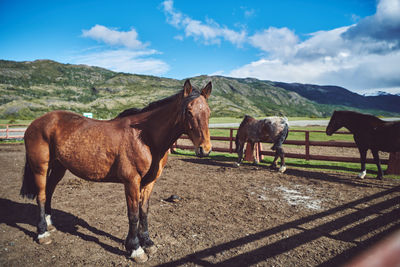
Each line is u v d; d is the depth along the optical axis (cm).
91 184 591
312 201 477
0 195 502
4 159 909
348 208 437
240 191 543
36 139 301
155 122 280
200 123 240
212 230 356
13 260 279
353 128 646
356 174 695
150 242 301
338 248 306
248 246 312
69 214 406
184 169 775
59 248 305
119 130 278
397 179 633
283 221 386
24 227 359
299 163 872
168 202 473
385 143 588
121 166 268
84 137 281
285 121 723
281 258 286
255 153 921
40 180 309
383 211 419
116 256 290
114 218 392
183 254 295
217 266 271
